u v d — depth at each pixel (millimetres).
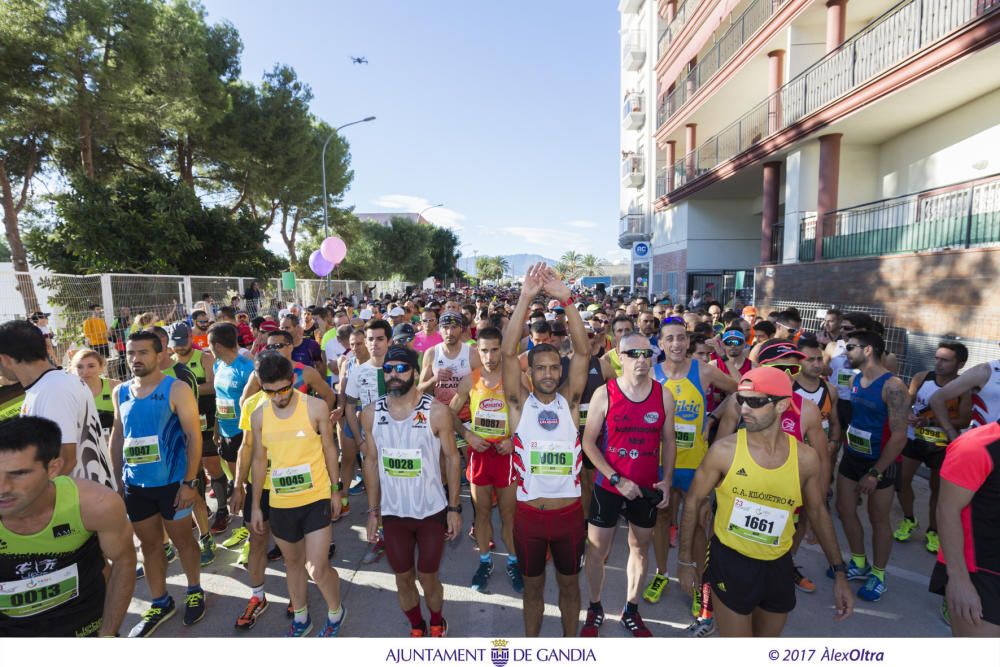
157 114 16938
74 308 8617
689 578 2607
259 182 23344
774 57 13812
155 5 17297
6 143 15992
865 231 10352
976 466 2127
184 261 18203
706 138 21250
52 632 2051
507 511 3873
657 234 24750
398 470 3057
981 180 8930
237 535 4574
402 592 3109
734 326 4828
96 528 2059
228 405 4543
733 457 2404
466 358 4883
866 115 10242
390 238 45656
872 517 3625
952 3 8500
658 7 24672
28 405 2549
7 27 13117
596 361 4477
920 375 4461
